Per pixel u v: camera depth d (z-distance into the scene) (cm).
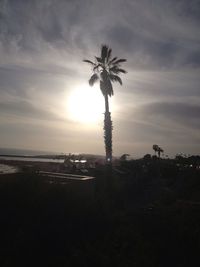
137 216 2144
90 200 2002
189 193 2866
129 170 3581
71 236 1692
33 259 1476
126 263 1678
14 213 1631
